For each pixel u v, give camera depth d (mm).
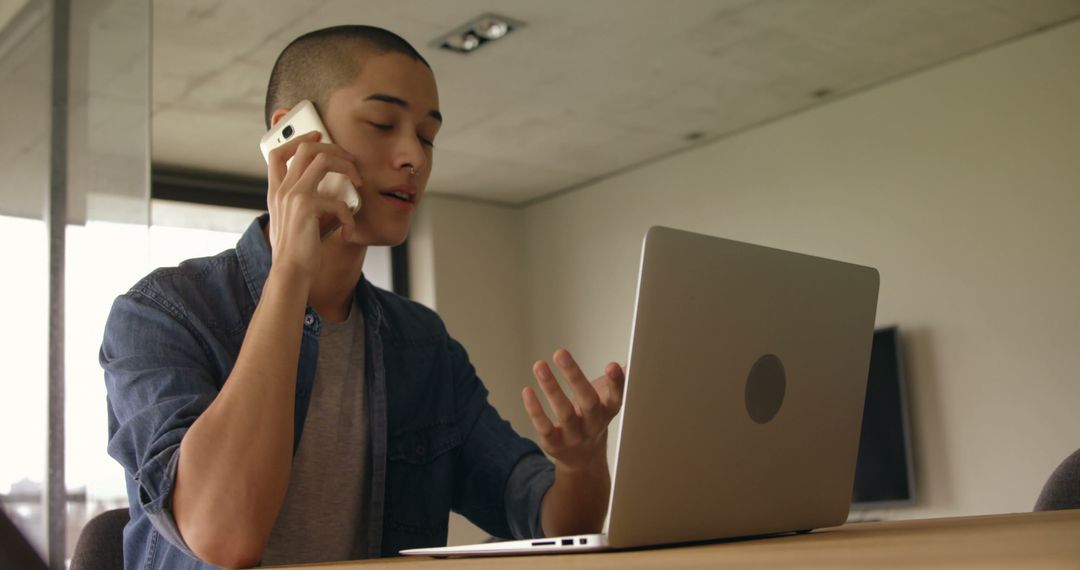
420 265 6680
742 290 960
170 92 4656
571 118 5398
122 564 1512
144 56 2602
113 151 2600
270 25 4051
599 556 780
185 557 1124
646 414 862
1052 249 4504
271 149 1367
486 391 1618
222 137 5289
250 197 6062
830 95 5273
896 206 5059
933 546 636
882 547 658
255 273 1311
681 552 758
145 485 993
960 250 4809
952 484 4738
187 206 5887
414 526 1424
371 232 1328
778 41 4543
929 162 4949
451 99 5035
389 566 796
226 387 1018
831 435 1110
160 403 1076
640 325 861
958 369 4773
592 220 6598
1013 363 4594
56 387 2512
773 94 5219
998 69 4719
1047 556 482
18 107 2725
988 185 4730
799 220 5457
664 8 4148
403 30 4207
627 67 4746
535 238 6984
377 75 1339
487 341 6746
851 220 5234
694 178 5992
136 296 1221
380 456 1356
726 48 4590
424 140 1409
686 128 5660
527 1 4016
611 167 6312
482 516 1545
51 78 2662
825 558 578
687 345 898
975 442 4688
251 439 990
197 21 3977
